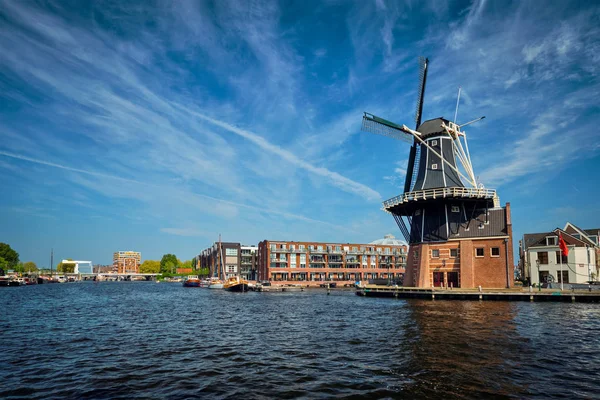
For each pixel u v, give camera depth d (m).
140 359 21.75
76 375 18.53
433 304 48.59
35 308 51.41
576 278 68.88
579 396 15.07
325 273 123.19
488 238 57.41
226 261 140.75
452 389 15.94
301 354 22.69
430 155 64.25
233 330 32.03
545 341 24.89
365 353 22.53
